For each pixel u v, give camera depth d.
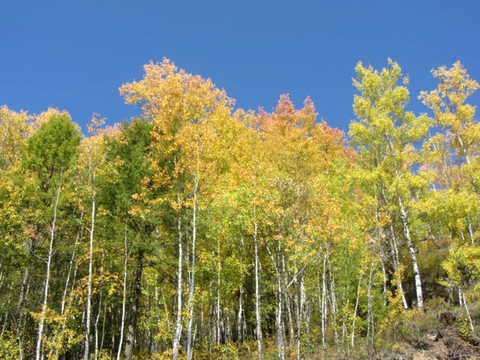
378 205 15.50
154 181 14.55
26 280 14.88
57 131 15.08
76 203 14.24
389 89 18.06
